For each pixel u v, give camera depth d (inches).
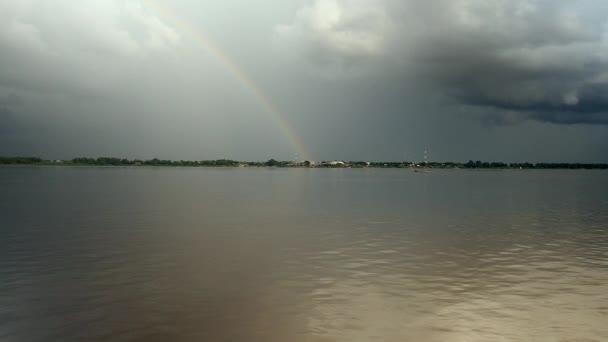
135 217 1972.2
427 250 1261.1
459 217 2042.3
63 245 1310.3
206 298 821.9
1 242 1354.6
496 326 695.1
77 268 1034.1
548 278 963.3
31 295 836.0
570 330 680.4
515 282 932.6
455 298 826.2
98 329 680.4
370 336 657.0
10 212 2132.1
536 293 857.5
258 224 1774.1
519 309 768.3
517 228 1691.7
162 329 679.7
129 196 3154.5
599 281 941.2
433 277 968.9
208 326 691.4
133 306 776.9
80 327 687.1
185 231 1582.2
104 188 4062.5
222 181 6053.2
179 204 2603.3
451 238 1459.2
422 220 1920.5
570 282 933.2
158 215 2050.9
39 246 1293.1
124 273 992.9
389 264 1088.8
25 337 652.7
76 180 5816.9
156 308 767.7
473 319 722.8
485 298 826.8
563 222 1870.1
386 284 914.7
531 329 684.1
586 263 1103.0
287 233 1546.5
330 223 1815.9
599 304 794.8
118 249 1258.6
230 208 2399.1
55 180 5777.6
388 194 3629.4
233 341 639.1
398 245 1336.1
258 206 2527.1
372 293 854.5
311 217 2012.8
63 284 905.5
